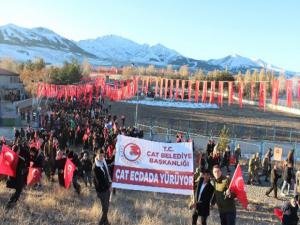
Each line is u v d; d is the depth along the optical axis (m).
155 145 13.12
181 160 13.09
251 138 40.16
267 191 18.97
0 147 24.27
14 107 52.31
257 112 68.88
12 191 14.02
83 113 43.94
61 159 16.42
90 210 12.37
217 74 76.50
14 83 81.94
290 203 10.69
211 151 24.84
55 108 48.81
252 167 21.55
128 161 13.09
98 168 10.28
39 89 54.28
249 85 68.75
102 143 26.36
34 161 14.95
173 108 69.31
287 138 41.41
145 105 71.19
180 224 12.03
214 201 9.87
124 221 11.49
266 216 15.66
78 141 30.03
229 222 9.27
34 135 26.41
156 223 11.50
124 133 27.22
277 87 23.45
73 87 51.16
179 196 18.19
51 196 14.00
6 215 10.41
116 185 13.02
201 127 47.22
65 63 126.06
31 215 10.99
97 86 51.31
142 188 13.04
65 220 10.85
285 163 19.41
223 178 9.46
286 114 67.88
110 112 58.50
